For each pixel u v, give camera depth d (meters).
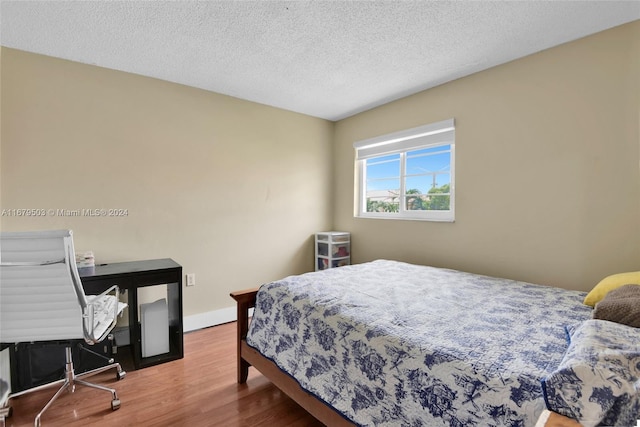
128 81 2.49
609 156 1.87
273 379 1.74
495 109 2.37
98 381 2.00
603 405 0.71
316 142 3.70
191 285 2.83
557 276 2.09
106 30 1.89
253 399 1.82
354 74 2.53
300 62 2.32
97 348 2.13
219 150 2.96
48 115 2.20
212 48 2.12
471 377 0.97
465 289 1.89
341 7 1.68
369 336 1.28
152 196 2.62
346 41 2.03
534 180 2.18
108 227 2.44
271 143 3.31
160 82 2.63
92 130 2.36
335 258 3.49
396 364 1.16
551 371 0.92
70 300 1.59
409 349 1.15
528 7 1.67
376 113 3.32
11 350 1.83
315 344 1.51
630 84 1.79
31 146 2.15
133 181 2.53
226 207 3.02
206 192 2.90
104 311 1.81
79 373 2.03
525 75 2.21
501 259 2.36
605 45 1.87
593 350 0.83
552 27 1.85
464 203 2.58
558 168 2.07
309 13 1.73
